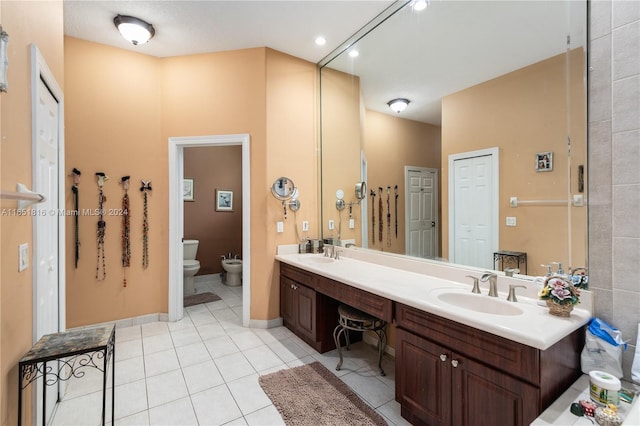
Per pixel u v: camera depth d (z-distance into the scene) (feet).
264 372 7.39
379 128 8.80
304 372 7.39
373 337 8.96
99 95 9.68
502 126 6.08
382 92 8.66
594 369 4.51
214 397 6.41
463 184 6.78
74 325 9.41
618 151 4.64
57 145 6.13
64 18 8.32
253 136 10.00
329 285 7.79
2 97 3.43
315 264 8.78
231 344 8.91
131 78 10.13
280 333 9.72
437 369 5.05
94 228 9.67
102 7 7.82
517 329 4.09
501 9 6.10
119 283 10.05
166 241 10.61
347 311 7.51
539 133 5.53
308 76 10.75
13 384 3.82
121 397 6.40
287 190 10.28
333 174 10.53
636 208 4.48
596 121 4.86
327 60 10.52
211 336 9.46
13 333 3.82
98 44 9.64
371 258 8.85
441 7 7.07
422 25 7.48
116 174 9.95
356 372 7.45
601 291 4.78
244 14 8.14
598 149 4.84
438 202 7.29
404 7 7.75
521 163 5.79
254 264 10.14
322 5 7.79
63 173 6.41
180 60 10.43
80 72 9.43
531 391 3.93
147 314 10.48
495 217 6.20
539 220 5.54
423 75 7.56
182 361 7.89
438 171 7.29
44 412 4.26
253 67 9.95
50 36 5.38
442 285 6.39
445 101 7.13
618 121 4.64
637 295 4.46
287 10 7.97
